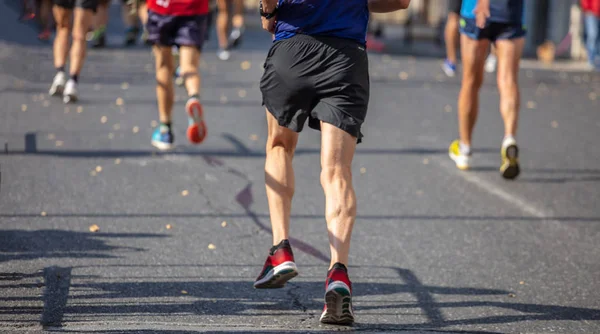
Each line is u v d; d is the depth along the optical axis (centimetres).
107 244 1462
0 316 1127
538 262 1480
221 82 3247
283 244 1161
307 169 2048
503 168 2000
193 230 1565
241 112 2683
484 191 1942
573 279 1398
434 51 5281
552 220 1734
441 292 1312
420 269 1418
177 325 1116
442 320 1189
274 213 1189
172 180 1889
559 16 5306
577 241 1606
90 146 2144
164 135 2183
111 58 3688
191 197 1770
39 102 2642
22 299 1196
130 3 2297
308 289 1297
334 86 1130
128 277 1311
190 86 2064
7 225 1532
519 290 1336
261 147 2238
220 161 2077
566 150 2409
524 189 1972
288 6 1148
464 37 2064
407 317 1195
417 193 1900
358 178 2003
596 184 2038
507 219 1731
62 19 2689
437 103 3069
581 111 3061
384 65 4119
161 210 1675
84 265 1353
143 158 2061
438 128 2623
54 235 1493
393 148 2333
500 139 2509
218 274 1347
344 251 1110
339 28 1136
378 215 1722
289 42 1145
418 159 2220
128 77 3198
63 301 1198
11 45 3884
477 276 1395
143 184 1845
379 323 1163
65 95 2642
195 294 1252
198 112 2048
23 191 1741
